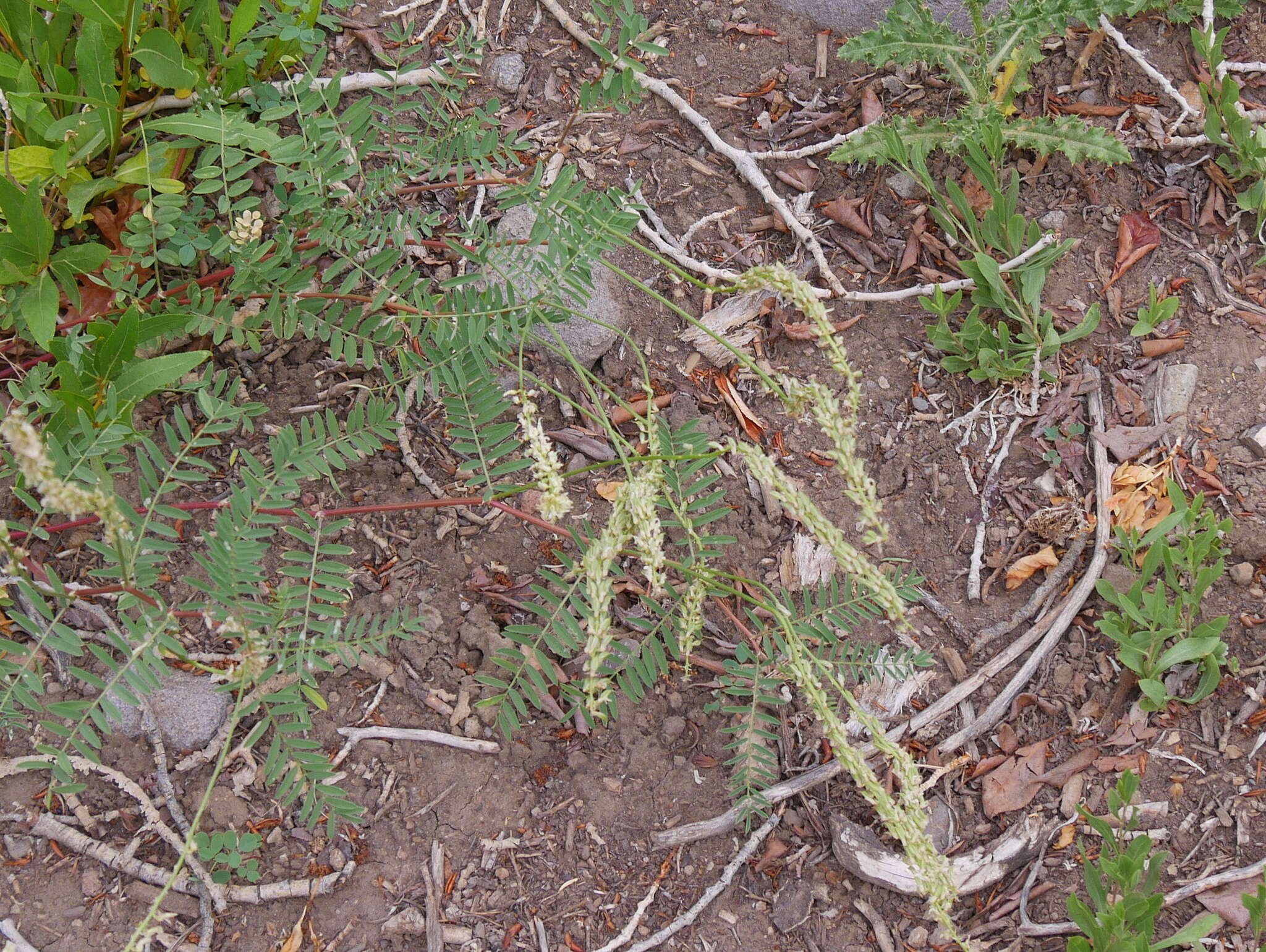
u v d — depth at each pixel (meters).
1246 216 1.23
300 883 1.08
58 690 1.09
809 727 1.13
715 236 1.23
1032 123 1.21
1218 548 1.15
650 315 1.20
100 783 1.08
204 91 1.12
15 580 1.09
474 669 1.13
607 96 1.13
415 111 1.22
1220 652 1.13
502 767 1.12
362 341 1.11
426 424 1.17
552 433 1.17
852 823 1.11
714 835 1.11
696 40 1.27
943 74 1.25
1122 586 1.15
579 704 1.11
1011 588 1.16
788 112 1.25
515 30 1.25
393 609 1.13
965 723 1.14
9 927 1.06
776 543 1.17
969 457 1.19
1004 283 1.21
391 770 1.11
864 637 1.15
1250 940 1.08
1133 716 1.13
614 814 1.11
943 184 1.24
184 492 1.13
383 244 1.14
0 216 1.11
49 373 1.09
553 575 1.08
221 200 1.08
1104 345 1.21
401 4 1.25
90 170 1.15
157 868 1.08
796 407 1.04
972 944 1.09
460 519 1.15
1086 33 1.26
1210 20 1.24
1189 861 1.10
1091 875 1.08
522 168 1.22
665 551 1.16
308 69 1.12
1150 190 1.24
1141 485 1.17
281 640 1.05
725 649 1.14
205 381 1.09
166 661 1.10
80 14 1.11
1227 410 1.19
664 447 1.10
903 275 1.22
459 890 1.09
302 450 1.06
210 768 1.10
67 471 1.02
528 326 1.08
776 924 1.10
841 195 1.24
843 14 1.26
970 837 1.12
